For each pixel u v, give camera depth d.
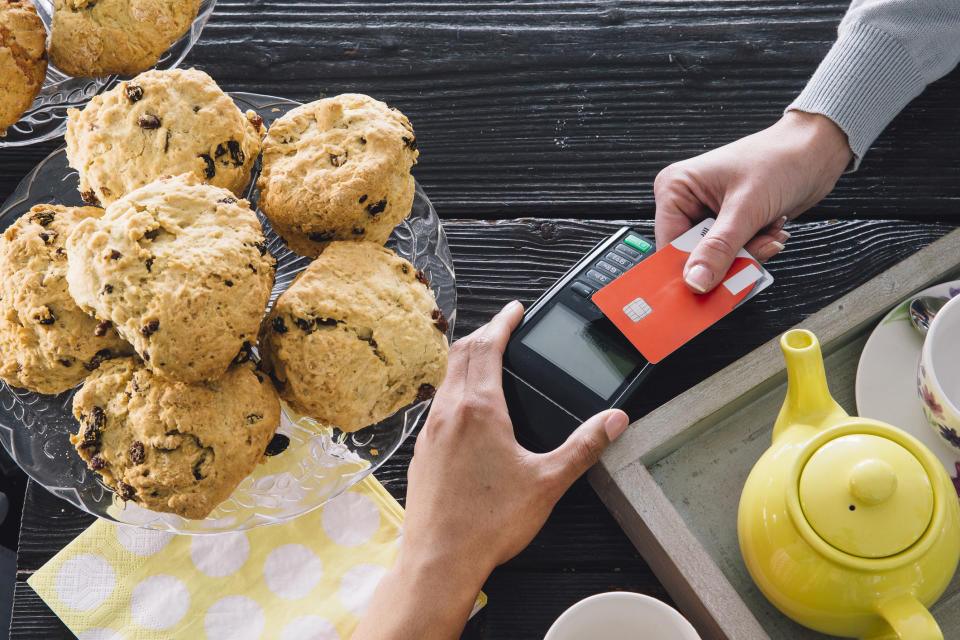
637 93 0.88
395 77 0.89
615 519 0.75
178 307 0.55
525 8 0.90
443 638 0.65
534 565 0.74
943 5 0.79
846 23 0.83
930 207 0.85
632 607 0.59
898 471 0.55
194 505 0.58
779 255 0.84
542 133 0.88
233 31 0.90
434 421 0.72
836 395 0.75
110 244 0.56
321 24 0.90
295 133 0.66
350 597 0.71
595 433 0.67
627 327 0.74
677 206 0.80
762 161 0.77
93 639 0.70
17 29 0.70
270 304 0.70
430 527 0.68
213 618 0.71
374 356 0.60
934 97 0.87
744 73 0.89
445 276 0.75
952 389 0.67
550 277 0.84
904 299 0.72
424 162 0.87
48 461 0.69
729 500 0.71
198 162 0.62
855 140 0.79
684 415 0.69
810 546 0.55
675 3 0.90
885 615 0.54
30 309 0.60
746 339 0.80
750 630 0.61
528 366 0.74
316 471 0.69
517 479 0.68
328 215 0.62
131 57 0.72
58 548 0.75
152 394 0.58
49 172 0.74
